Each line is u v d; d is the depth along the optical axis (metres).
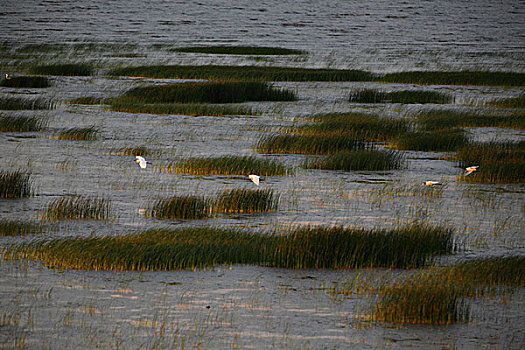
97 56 163.12
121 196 47.62
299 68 137.00
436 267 32.84
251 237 36.16
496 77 121.75
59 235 37.44
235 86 98.06
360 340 25.27
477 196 50.00
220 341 24.92
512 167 55.69
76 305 27.97
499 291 30.31
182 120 81.75
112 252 32.88
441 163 61.94
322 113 85.44
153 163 59.09
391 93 100.69
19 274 31.25
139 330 25.75
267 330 26.00
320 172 57.62
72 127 75.44
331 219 42.69
